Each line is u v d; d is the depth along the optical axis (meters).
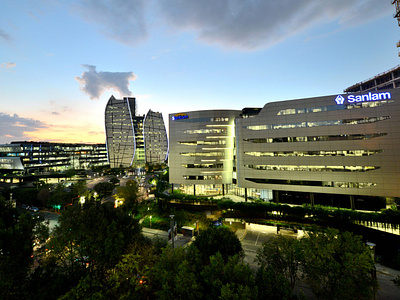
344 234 22.75
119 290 22.66
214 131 81.56
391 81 108.12
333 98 59.81
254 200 67.44
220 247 29.02
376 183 55.06
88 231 27.22
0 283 20.42
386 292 27.20
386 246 42.84
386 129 54.59
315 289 19.67
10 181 134.88
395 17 78.94
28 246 27.16
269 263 22.28
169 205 70.06
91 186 124.56
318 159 60.91
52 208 75.31
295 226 48.84
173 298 17.20
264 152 67.31
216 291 17.14
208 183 81.06
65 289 20.72
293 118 64.06
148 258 25.25
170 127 85.56
